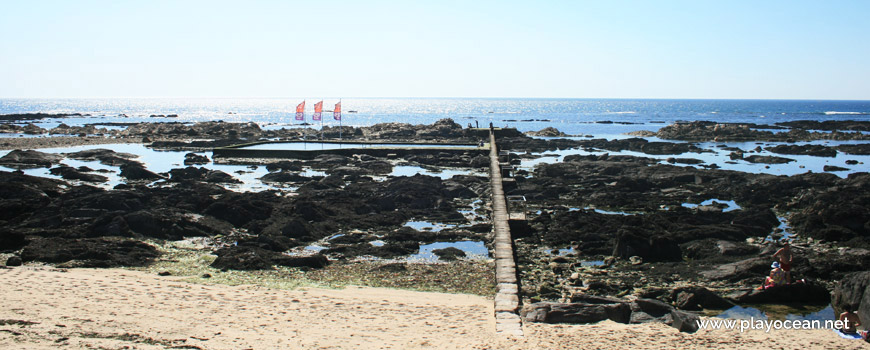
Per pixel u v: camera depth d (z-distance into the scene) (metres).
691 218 33.19
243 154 64.88
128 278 22.91
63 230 29.23
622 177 48.47
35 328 16.12
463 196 42.47
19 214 32.72
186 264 25.53
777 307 20.75
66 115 175.62
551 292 22.12
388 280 23.78
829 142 98.38
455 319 18.78
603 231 31.09
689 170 52.97
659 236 27.20
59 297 19.48
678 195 43.50
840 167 59.19
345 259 26.77
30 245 26.41
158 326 16.92
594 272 24.98
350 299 21.00
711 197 42.94
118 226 29.12
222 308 19.31
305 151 64.44
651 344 16.14
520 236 31.28
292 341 16.11
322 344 15.94
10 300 18.83
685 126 115.00
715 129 109.12
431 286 23.06
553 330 17.44
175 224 30.55
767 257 25.17
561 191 44.28
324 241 29.92
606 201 40.47
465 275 24.48
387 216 34.72
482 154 67.06
